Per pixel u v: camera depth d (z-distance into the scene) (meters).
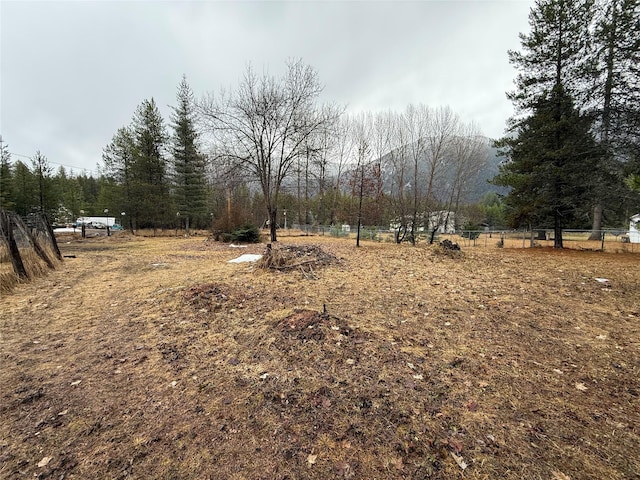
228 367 2.78
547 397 2.29
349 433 1.91
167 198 27.28
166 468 1.68
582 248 13.16
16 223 7.12
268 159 15.92
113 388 2.49
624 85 10.66
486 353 3.00
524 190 14.30
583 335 3.42
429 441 1.84
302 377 2.56
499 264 8.20
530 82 13.44
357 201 28.28
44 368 2.85
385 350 3.03
